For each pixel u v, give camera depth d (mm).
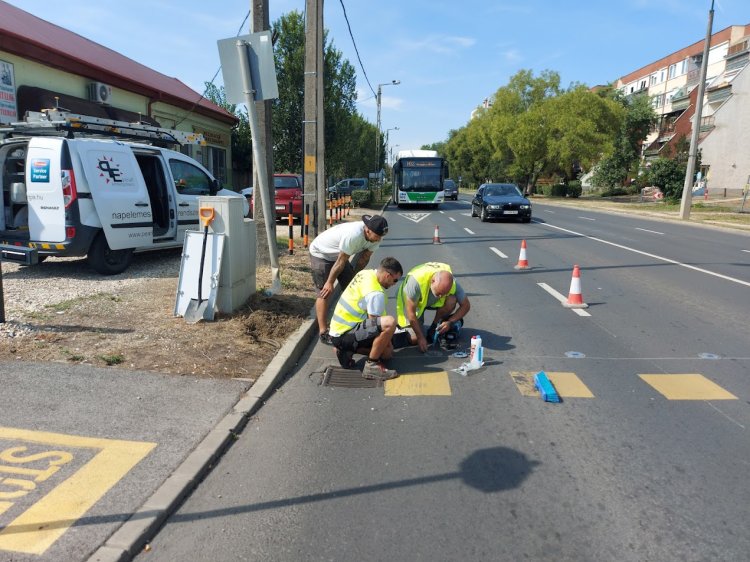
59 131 8445
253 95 6918
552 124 47375
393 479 3484
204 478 3471
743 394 4840
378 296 5113
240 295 6781
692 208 31547
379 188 45375
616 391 4902
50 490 3148
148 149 9336
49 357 5047
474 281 9953
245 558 2760
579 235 17797
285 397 4750
